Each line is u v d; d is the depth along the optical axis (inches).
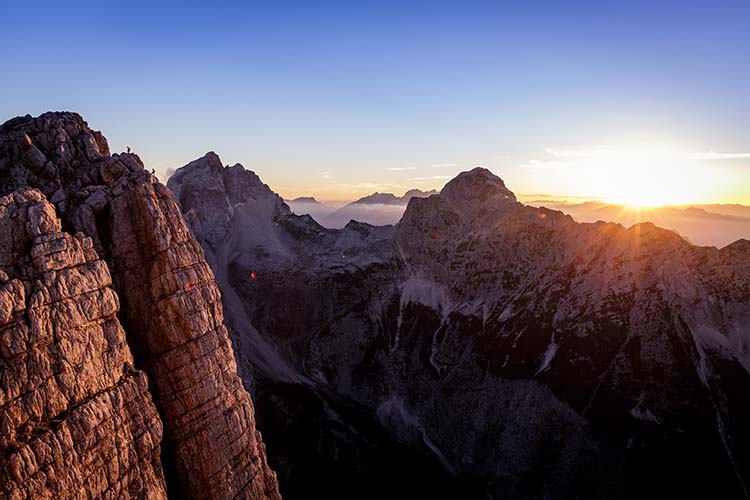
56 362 895.7
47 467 850.8
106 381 981.2
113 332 1012.5
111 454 952.9
